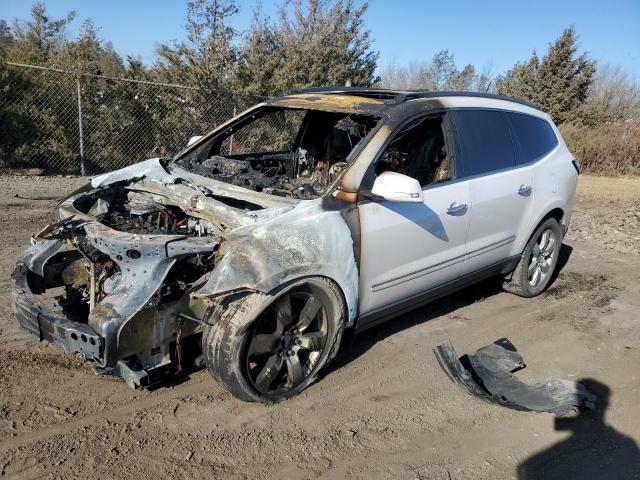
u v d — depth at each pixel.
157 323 2.93
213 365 2.99
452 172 4.00
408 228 3.60
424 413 3.31
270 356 3.16
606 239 7.62
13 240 5.80
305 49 15.99
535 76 27.75
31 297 3.18
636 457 3.03
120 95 10.66
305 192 3.47
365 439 3.03
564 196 5.13
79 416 3.03
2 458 2.66
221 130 4.57
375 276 3.50
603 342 4.39
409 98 3.84
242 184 3.79
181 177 3.89
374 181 3.44
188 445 2.86
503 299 5.21
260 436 2.98
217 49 12.94
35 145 10.13
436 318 4.70
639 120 19.41
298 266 2.99
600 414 3.42
